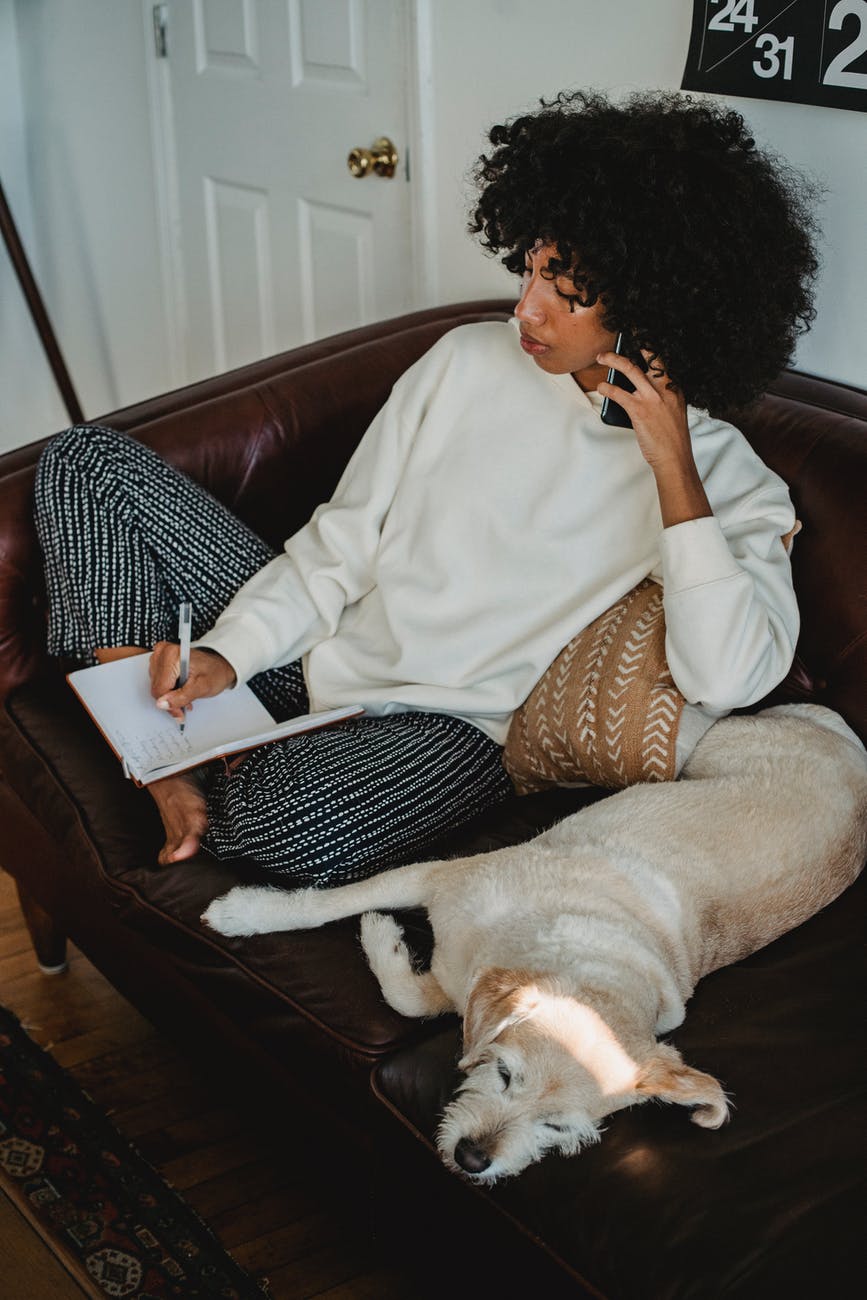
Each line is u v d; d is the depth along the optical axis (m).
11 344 3.83
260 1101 1.58
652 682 1.55
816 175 1.85
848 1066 1.21
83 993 2.04
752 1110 1.16
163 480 1.81
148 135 3.23
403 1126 1.26
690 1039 1.27
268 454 2.03
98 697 1.65
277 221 2.96
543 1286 1.15
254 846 1.51
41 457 1.80
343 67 2.62
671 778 1.55
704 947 1.41
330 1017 1.35
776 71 1.83
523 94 2.26
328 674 1.77
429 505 1.72
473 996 1.23
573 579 1.64
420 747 1.61
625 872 1.40
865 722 1.62
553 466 1.65
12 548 1.83
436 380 1.76
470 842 1.59
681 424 1.51
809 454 1.69
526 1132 1.13
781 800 1.51
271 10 2.75
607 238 1.44
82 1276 1.53
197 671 1.66
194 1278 1.54
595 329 1.54
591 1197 1.11
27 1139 1.73
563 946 1.30
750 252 1.50
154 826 1.64
